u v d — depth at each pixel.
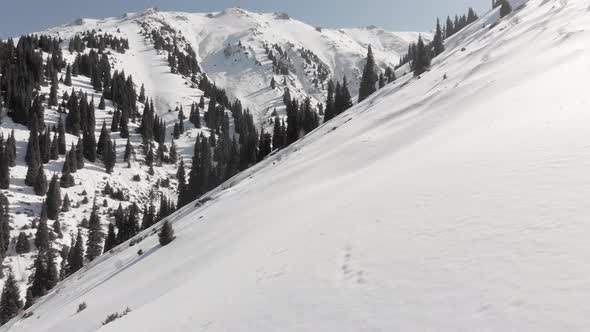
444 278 5.57
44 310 32.75
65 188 96.75
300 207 15.82
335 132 40.12
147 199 108.56
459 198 7.96
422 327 4.79
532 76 18.36
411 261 6.41
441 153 12.09
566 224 5.58
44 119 124.00
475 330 4.35
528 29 36.84
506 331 4.14
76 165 106.38
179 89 199.50
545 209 6.21
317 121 89.56
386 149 21.25
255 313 7.23
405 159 14.75
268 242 12.27
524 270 4.98
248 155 87.31
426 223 7.52
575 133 8.88
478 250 5.88
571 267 4.68
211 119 162.50
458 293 5.12
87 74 175.25
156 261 23.08
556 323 3.95
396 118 29.84
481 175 8.64
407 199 9.16
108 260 38.50
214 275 12.30
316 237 9.77
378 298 5.83
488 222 6.54
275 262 9.59
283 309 6.86
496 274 5.14
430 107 26.48
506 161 8.84
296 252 9.47
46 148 104.94
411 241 7.08
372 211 9.54
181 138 152.75
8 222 78.44
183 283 14.33
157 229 42.88
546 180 7.17
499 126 12.51
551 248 5.19
